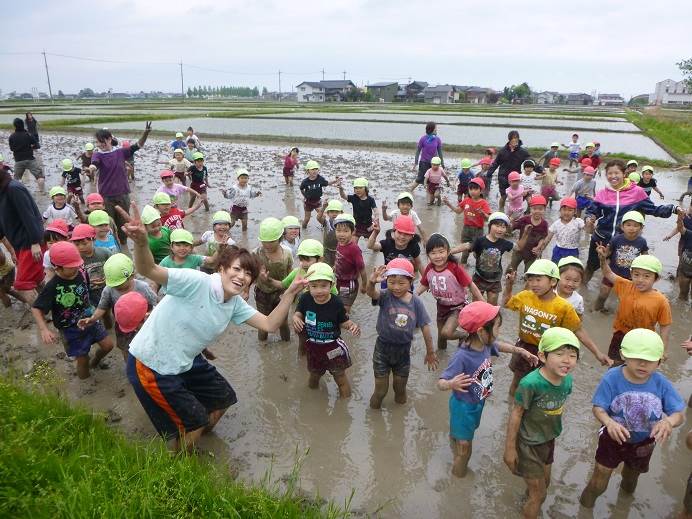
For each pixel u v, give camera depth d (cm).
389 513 425
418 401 586
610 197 848
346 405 576
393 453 499
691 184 1433
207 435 520
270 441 514
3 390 488
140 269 394
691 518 402
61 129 3650
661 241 1180
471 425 454
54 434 436
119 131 3578
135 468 399
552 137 3400
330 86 13925
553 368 390
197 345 443
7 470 371
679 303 849
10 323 760
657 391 404
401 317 527
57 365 648
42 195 1578
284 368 653
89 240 686
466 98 13612
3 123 4128
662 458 496
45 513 347
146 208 760
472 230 993
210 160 2422
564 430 536
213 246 804
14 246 739
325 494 445
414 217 885
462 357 452
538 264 529
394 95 13700
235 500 381
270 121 4747
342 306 546
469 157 2583
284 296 471
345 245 720
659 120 4472
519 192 1247
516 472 424
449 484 459
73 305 584
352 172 2098
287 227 795
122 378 623
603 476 418
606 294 795
